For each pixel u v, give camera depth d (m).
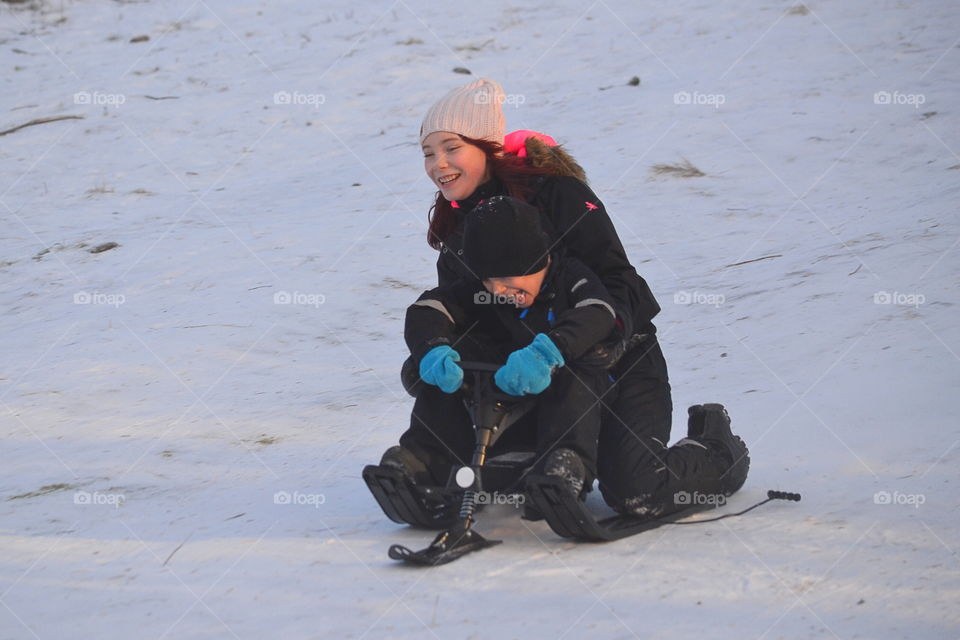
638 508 9.38
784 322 16.62
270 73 44.47
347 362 17.33
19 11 54.06
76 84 44.59
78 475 12.71
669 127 32.34
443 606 7.99
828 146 28.97
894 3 43.25
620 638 7.25
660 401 9.84
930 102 31.70
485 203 9.47
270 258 24.52
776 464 11.11
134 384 16.75
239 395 15.87
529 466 9.56
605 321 9.20
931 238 19.64
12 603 8.80
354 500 11.03
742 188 26.58
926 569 8.00
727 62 38.75
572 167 10.35
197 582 8.95
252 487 11.77
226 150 36.78
